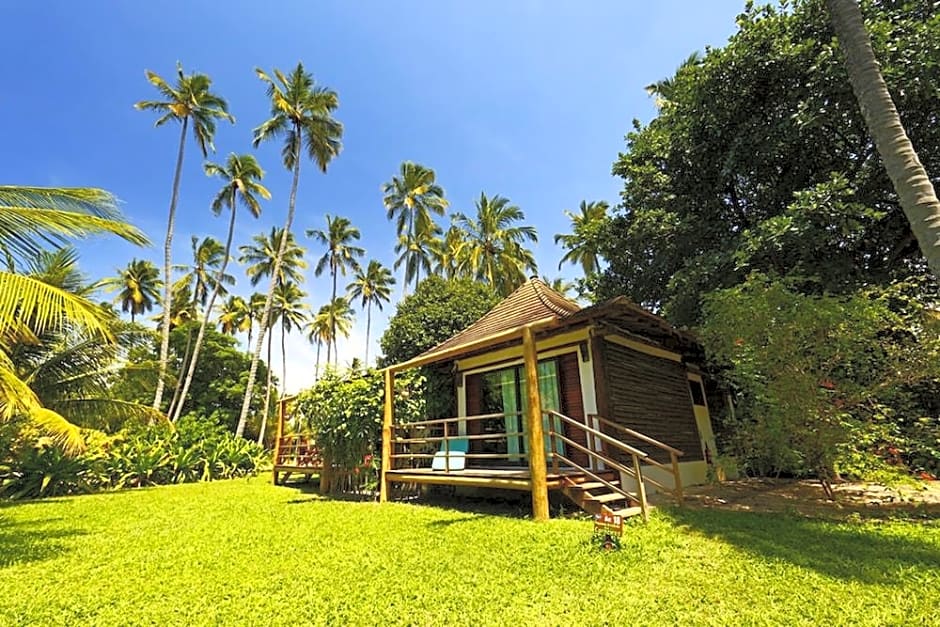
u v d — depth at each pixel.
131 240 8.20
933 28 8.50
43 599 4.29
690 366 12.02
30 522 8.36
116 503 10.74
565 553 4.99
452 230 31.55
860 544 5.07
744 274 9.85
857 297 7.39
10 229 7.21
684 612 3.55
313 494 11.64
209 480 16.64
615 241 13.90
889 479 6.68
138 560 5.54
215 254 39.00
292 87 26.22
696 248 12.29
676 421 10.59
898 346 7.19
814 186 9.77
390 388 10.00
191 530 7.24
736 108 11.02
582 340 8.92
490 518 7.02
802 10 10.34
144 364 14.12
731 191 12.24
